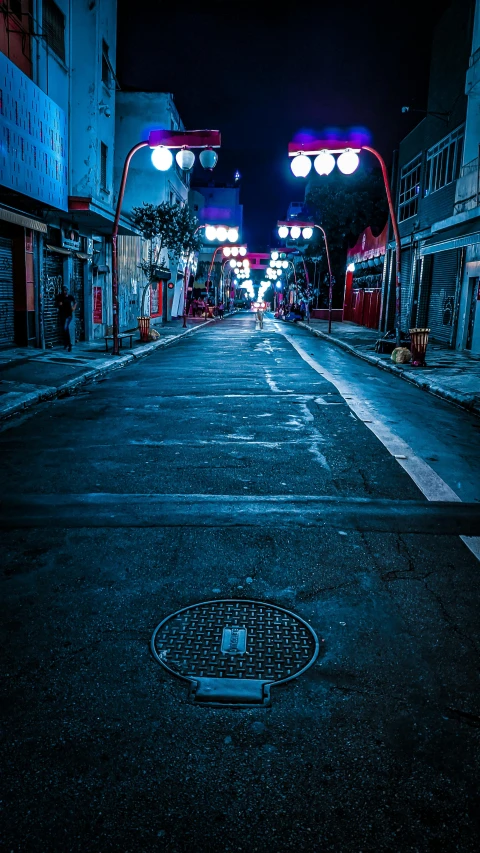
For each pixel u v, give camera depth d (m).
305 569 3.88
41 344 17.02
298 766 2.26
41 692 2.66
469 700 2.65
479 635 3.17
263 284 101.69
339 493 5.36
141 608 3.39
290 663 2.90
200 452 6.74
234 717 2.52
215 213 78.81
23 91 13.69
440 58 22.72
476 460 6.61
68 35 18.09
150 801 2.10
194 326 35.50
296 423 8.40
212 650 2.99
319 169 14.52
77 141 19.39
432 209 23.12
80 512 4.82
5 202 14.62
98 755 2.30
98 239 22.66
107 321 24.22
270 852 1.92
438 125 22.91
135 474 5.87
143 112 35.69
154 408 9.53
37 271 16.59
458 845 1.96
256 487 5.50
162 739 2.39
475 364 16.14
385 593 3.59
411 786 2.18
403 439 7.55
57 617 3.28
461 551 4.18
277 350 21.33
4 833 1.96
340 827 2.01
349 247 46.03
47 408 9.62
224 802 2.10
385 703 2.62
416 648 3.04
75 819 2.02
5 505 4.98
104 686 2.71
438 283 22.75
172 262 41.97
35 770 2.22
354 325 41.53
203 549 4.16
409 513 4.88
